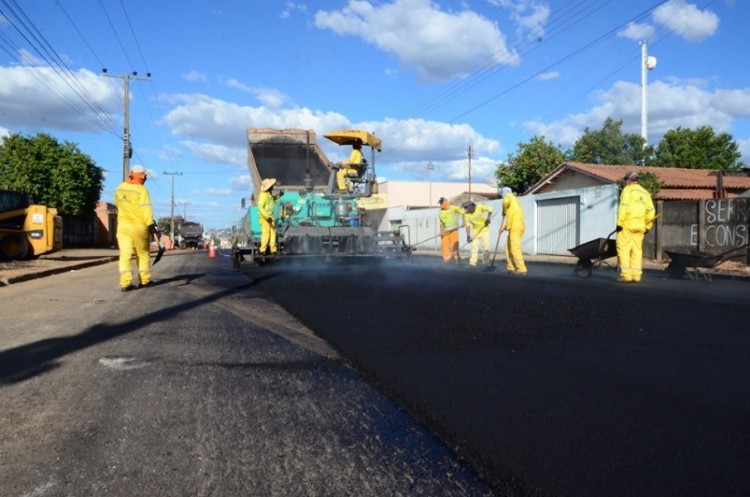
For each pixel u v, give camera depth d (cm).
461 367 449
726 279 1087
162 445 311
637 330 566
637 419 335
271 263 1445
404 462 287
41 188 3600
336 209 1571
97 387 413
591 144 3891
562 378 415
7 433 329
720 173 2303
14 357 499
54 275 1434
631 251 998
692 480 262
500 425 330
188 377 438
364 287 962
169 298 884
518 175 3866
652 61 3678
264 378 434
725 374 416
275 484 267
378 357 487
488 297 803
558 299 771
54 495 258
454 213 1520
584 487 257
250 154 1698
